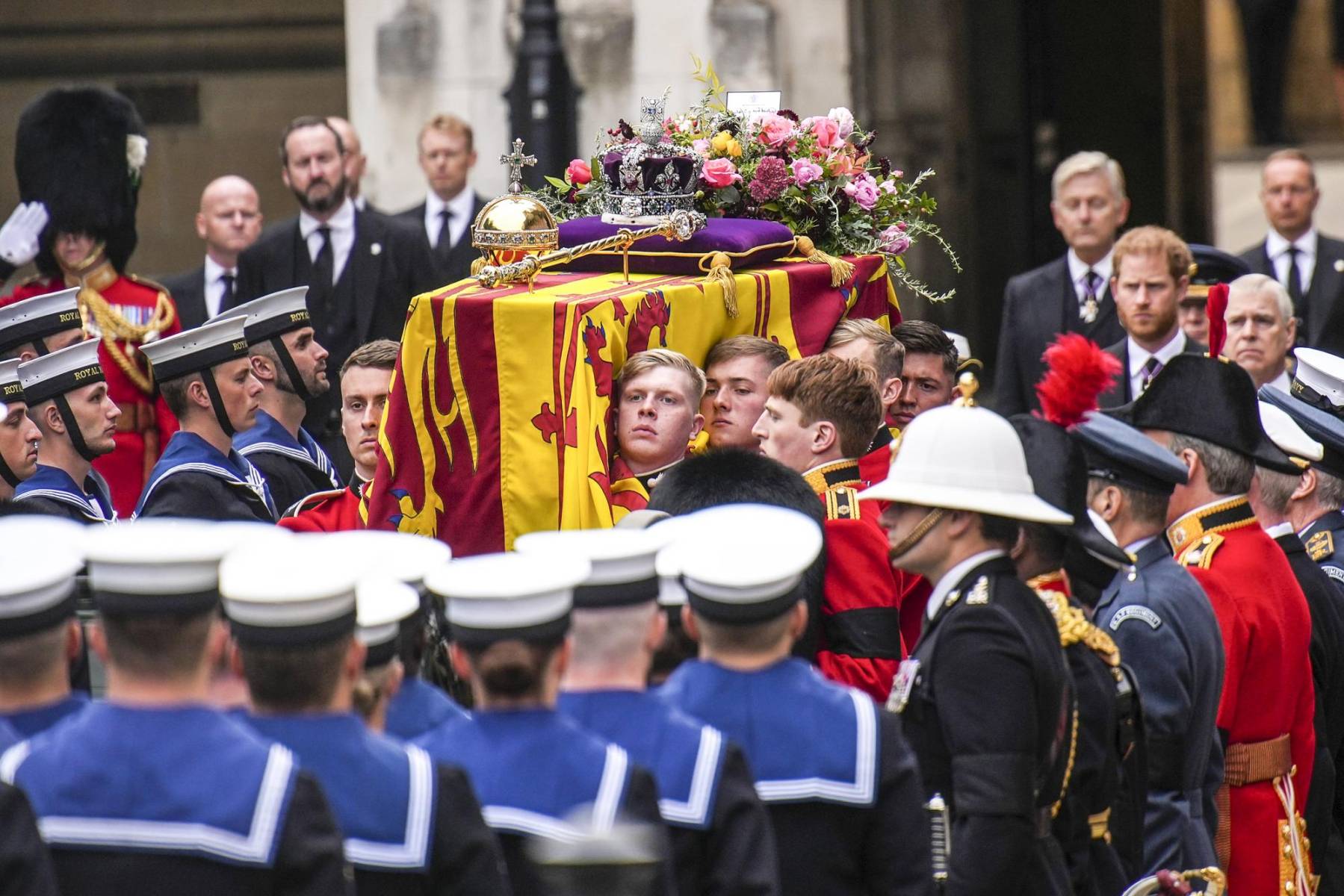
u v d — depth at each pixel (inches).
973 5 1998.0
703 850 501.7
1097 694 586.6
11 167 1914.4
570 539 529.0
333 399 1294.3
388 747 479.2
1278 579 733.3
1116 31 2050.9
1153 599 658.2
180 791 447.8
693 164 853.8
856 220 930.1
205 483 834.8
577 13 1611.7
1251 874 726.5
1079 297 1263.5
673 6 1614.2
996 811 533.6
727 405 793.6
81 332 997.8
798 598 537.6
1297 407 859.4
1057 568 617.6
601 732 509.7
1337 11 2064.5
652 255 824.9
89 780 449.4
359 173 1409.9
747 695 529.7
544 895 401.7
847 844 526.0
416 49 1636.3
